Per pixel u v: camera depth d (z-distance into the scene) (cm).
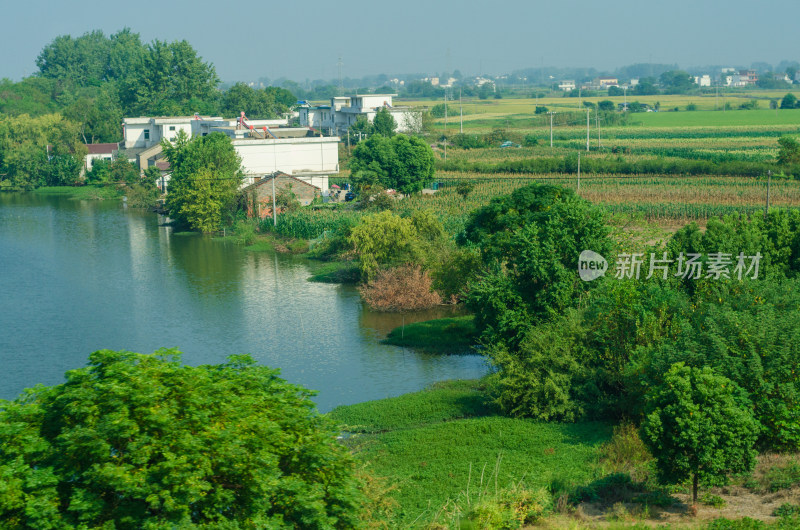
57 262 6850
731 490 2228
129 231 8600
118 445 1501
